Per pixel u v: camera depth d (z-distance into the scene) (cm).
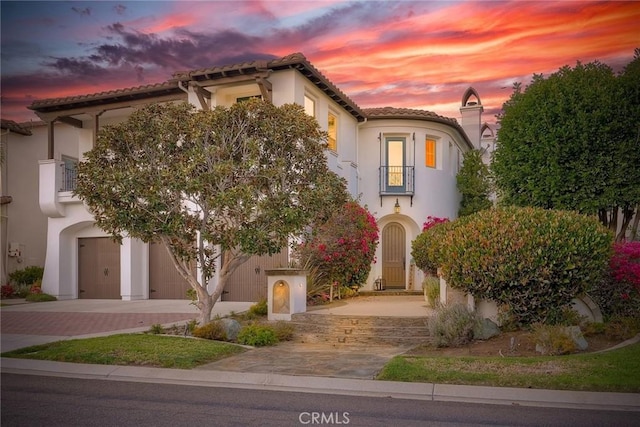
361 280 1841
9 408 700
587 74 1428
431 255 1232
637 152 1323
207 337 1141
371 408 690
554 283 1039
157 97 1945
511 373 806
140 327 1291
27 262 2423
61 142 2525
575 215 1092
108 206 1111
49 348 1033
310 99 1847
